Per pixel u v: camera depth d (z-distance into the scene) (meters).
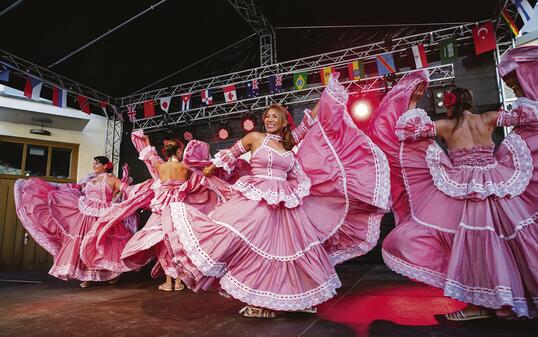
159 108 7.97
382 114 2.43
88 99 7.26
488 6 5.58
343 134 2.42
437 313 2.20
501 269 1.79
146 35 6.28
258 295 1.99
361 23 6.64
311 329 1.86
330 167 2.37
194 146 2.60
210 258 1.98
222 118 7.50
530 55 2.30
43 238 3.78
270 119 2.34
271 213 2.17
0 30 5.25
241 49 7.42
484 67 5.94
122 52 6.52
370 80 6.33
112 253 3.61
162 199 3.09
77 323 2.11
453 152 2.19
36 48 5.81
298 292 2.02
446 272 2.01
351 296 2.86
